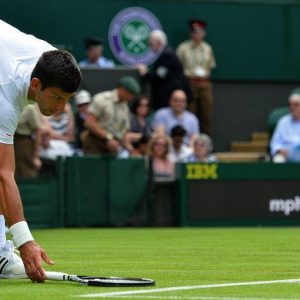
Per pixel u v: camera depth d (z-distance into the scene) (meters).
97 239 22.92
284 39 40.91
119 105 30.02
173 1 39.12
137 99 32.22
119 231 26.73
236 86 40.22
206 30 39.81
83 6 37.91
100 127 29.69
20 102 11.71
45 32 37.59
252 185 30.16
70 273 13.71
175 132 31.27
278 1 40.72
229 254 17.89
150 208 29.45
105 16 38.16
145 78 35.34
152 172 29.41
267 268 14.64
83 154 29.88
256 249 19.34
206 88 37.69
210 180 29.77
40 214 27.84
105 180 28.80
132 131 32.16
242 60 40.31
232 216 29.97
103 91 34.16
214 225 29.81
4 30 11.82
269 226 30.33
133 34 38.50
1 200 11.75
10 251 12.56
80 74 11.50
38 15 37.50
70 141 31.23
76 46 37.88
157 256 17.36
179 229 28.23
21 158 27.38
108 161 28.80
